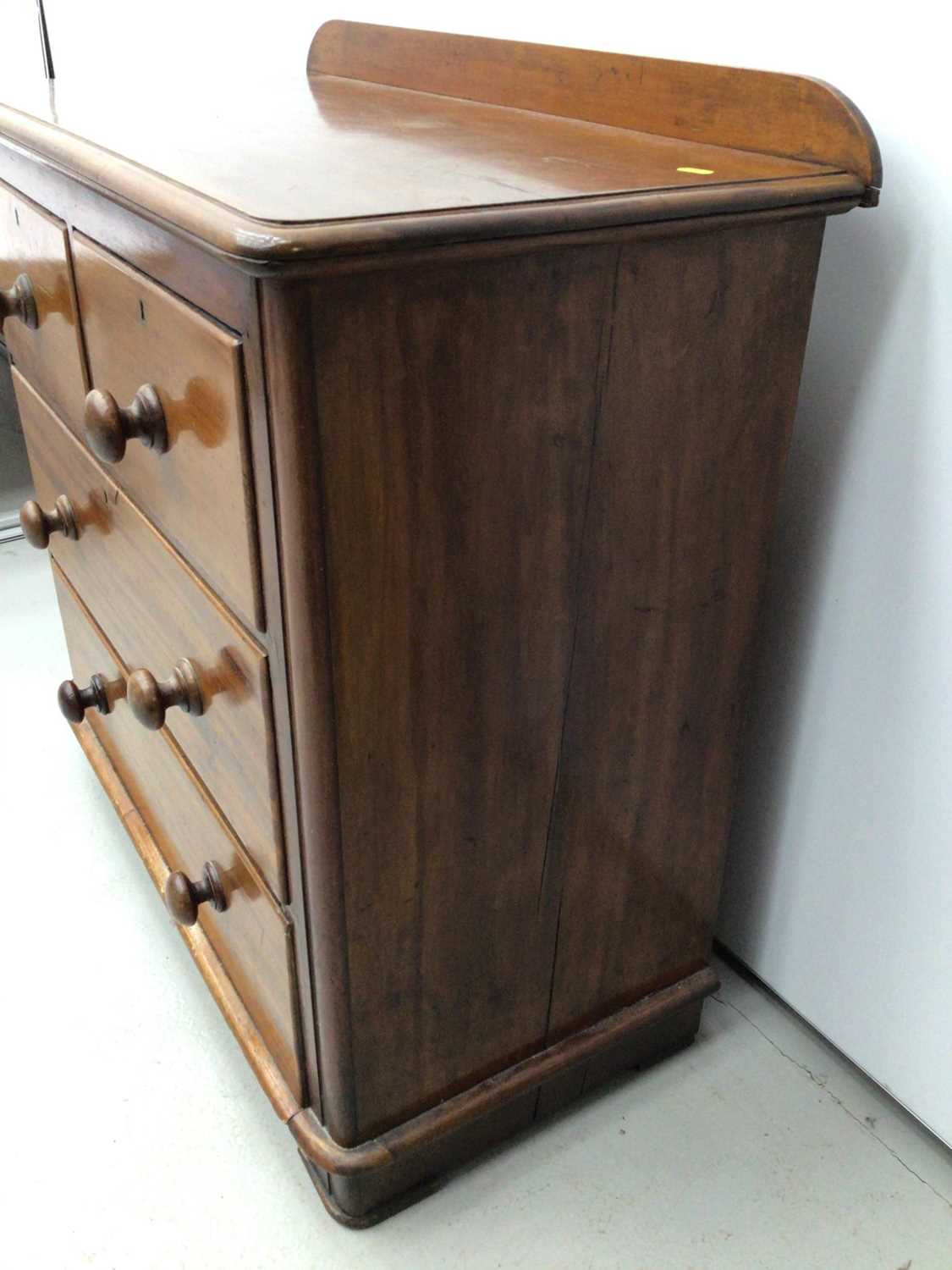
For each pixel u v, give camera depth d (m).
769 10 0.83
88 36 1.76
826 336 0.88
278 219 0.55
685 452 0.77
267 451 0.63
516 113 0.98
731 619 0.88
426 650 0.72
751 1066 1.13
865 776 0.98
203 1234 0.96
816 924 1.08
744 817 1.13
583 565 0.77
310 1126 0.94
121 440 0.74
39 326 1.04
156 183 0.64
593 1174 1.02
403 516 0.66
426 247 0.57
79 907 1.30
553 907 0.92
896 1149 1.05
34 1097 1.08
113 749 1.31
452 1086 0.96
